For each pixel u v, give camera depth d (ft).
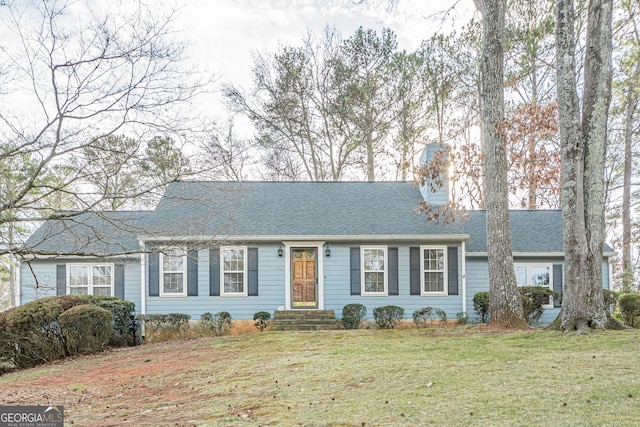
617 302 46.03
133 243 49.93
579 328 32.55
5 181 25.58
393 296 49.16
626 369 20.77
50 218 26.32
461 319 48.21
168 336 46.73
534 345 29.04
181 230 39.50
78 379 30.09
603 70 33.91
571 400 16.53
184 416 18.57
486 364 23.76
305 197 57.41
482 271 52.01
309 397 19.62
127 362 34.91
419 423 15.08
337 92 79.56
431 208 49.73
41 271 49.37
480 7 42.68
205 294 48.78
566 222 34.24
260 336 40.24
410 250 49.70
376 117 81.20
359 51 78.43
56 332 39.45
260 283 49.16
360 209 54.49
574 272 33.68
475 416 15.43
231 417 17.54
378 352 29.19
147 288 48.42
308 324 46.16
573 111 33.94
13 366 38.32
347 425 15.37
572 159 33.91
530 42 69.00
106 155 31.30
